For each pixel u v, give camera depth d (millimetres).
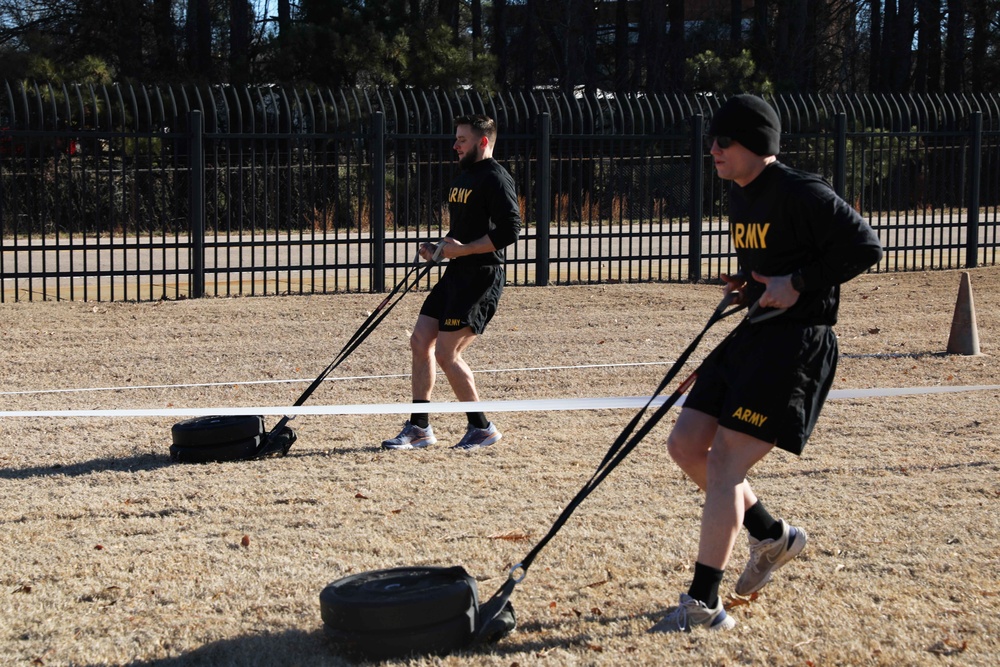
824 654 3604
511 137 14711
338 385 8750
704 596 3809
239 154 13797
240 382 8891
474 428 6688
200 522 5238
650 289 14578
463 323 6461
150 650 3805
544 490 5668
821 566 4465
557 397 8219
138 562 4672
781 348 3734
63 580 4477
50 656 3748
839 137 16062
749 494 4000
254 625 4008
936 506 5270
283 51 26891
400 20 28250
